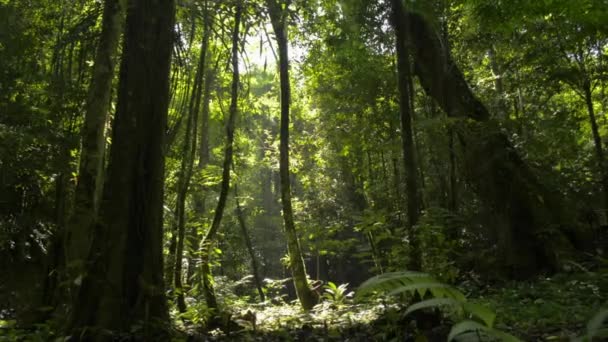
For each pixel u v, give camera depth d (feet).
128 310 18.63
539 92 43.68
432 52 33.94
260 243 93.40
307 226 45.14
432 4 28.60
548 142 39.88
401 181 41.98
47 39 35.78
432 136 33.47
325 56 45.73
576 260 28.32
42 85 35.73
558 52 40.19
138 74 20.47
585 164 40.88
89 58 29.94
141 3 21.02
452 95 33.71
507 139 33.63
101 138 20.80
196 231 36.35
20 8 34.68
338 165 57.93
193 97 28.73
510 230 31.04
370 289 6.67
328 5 31.91
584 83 41.70
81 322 18.03
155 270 19.61
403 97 19.26
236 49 29.53
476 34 38.01
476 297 25.12
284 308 35.24
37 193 37.68
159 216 20.18
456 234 26.99
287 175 35.04
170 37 21.44
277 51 38.55
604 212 37.35
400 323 16.67
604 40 41.06
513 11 27.94
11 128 31.04
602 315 6.06
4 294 35.09
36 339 16.89
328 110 52.95
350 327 19.79
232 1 29.12
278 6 30.63
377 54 39.65
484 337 7.98
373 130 47.83
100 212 19.29
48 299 31.71
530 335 14.67
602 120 52.39
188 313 24.53
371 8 28.19
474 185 33.65
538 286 25.09
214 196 59.67
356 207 59.16
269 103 51.78
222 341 20.16
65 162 34.01
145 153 20.17
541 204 31.12
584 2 26.63
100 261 18.70
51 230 35.63
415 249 17.57
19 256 36.68
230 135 29.53
